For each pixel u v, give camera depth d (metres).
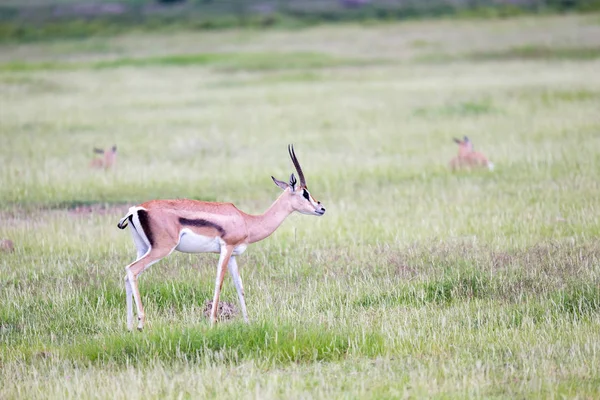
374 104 109.81
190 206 33.31
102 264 41.72
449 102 106.25
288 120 98.81
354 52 183.62
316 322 32.53
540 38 189.62
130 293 32.72
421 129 88.06
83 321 34.12
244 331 30.89
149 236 32.59
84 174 66.62
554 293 35.31
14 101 122.56
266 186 62.47
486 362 28.27
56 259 43.16
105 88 138.12
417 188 59.97
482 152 71.88
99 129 94.69
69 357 29.98
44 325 33.84
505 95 110.31
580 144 71.94
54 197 59.41
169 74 157.75
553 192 55.34
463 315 33.38
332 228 49.19
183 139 84.50
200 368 28.64
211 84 140.88
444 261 40.81
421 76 140.38
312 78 144.50
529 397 25.27
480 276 37.72
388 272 39.62
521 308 34.00
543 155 68.44
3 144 83.25
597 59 150.50
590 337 30.28
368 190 60.19
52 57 197.38
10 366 28.83
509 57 161.38
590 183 56.94
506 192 57.16
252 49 198.12
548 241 43.59
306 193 35.59
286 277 39.78
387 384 26.39
